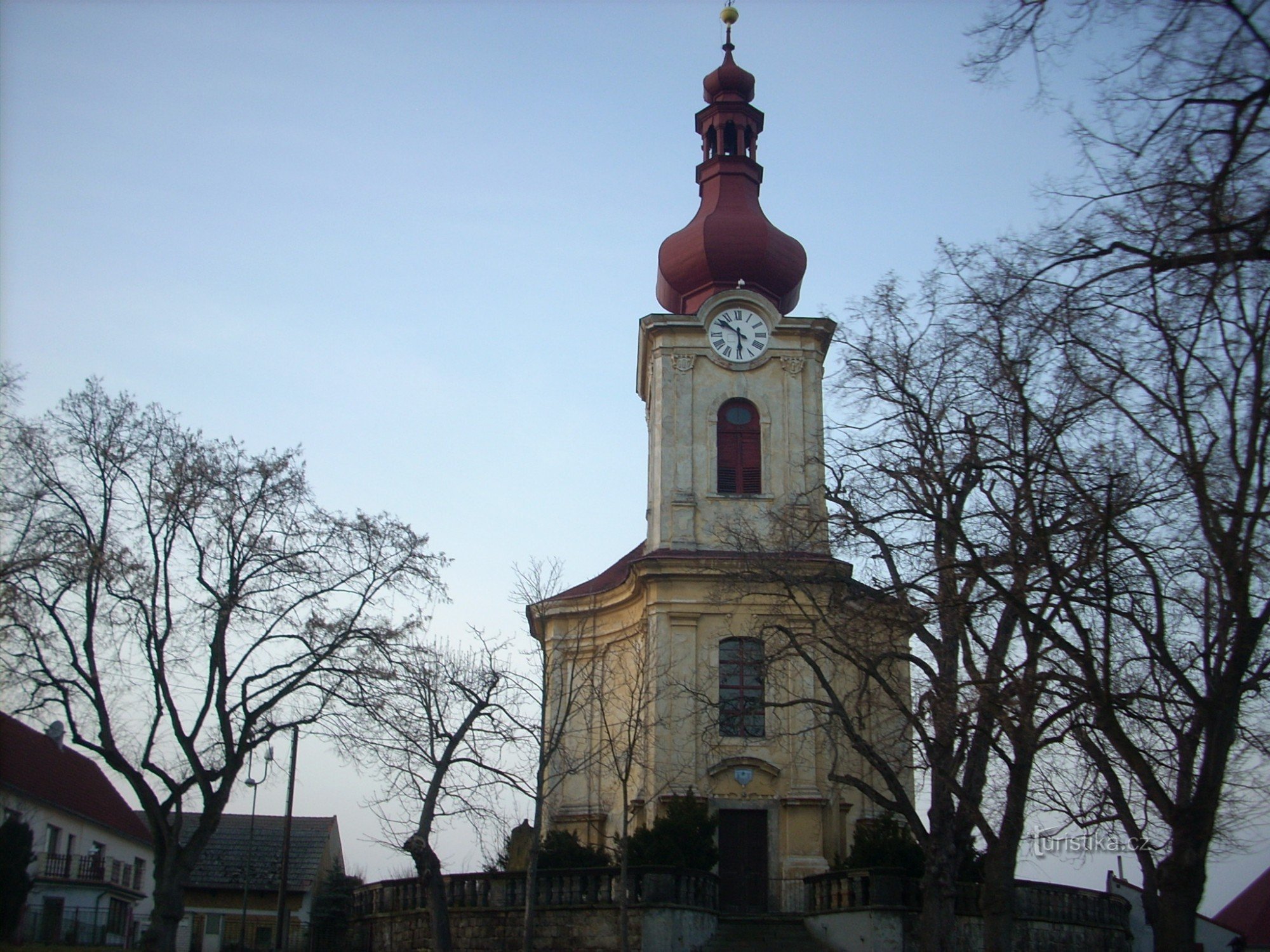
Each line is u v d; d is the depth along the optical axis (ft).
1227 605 63.77
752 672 132.05
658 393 143.84
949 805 90.48
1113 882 147.54
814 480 139.33
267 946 188.55
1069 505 71.10
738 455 142.51
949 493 78.18
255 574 112.16
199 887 203.21
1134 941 138.31
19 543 102.83
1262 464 59.16
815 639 94.94
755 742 129.80
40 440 109.91
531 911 103.96
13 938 127.75
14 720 173.88
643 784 128.88
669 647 132.46
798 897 123.13
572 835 121.70
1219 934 168.96
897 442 85.05
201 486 112.16
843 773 128.98
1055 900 119.34
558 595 153.79
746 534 117.39
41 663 105.50
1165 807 61.82
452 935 112.27
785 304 156.87
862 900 108.68
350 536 116.16
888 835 114.42
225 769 107.76
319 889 205.36
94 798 191.93
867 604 87.92
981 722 78.38
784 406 143.54
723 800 127.34
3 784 151.94
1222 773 60.29
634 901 105.40
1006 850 79.61
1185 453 64.90
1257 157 45.37
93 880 178.29
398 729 108.68
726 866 125.49
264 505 113.70
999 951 78.38
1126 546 67.21
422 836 104.68
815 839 125.39
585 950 106.11
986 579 67.41
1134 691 70.28
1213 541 60.03
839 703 93.35
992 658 77.15
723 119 159.33
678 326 145.38
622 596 143.43
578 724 142.00
